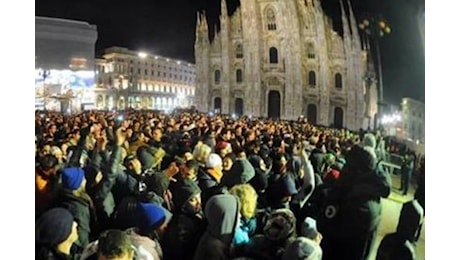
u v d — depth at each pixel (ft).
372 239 11.51
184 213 9.27
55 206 9.35
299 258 7.48
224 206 8.28
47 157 11.78
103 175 10.52
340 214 11.48
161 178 9.98
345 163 11.87
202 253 8.22
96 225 9.90
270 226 8.52
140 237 8.42
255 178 10.89
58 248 7.95
